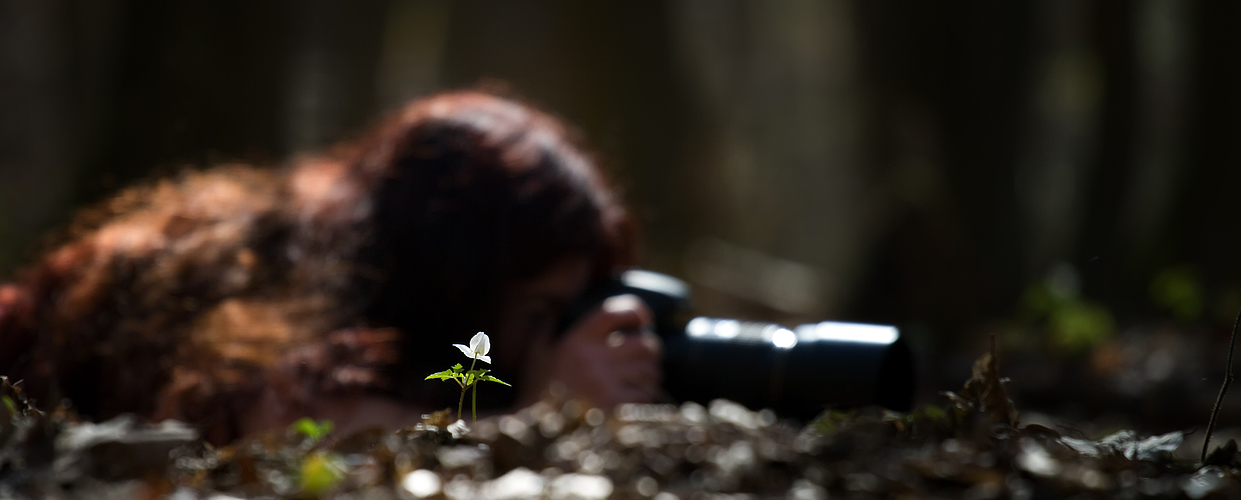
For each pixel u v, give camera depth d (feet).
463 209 8.39
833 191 109.81
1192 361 23.91
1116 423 20.67
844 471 4.09
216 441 7.86
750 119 105.91
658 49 58.80
